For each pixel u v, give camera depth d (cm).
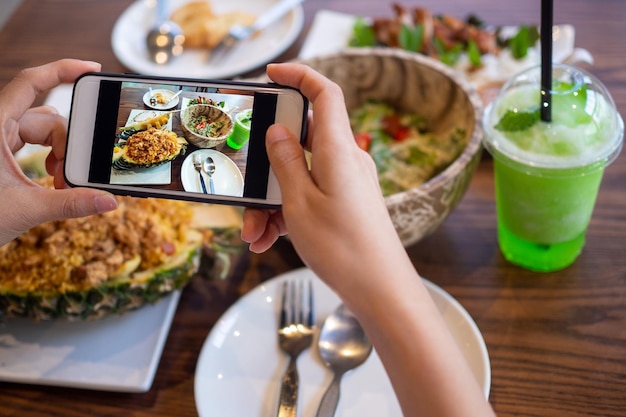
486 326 56
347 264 40
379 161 66
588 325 55
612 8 80
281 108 46
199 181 46
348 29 84
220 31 88
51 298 55
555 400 51
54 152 54
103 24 91
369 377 52
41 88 51
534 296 57
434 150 65
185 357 56
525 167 52
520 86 53
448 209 56
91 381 54
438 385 39
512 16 82
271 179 46
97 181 47
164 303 58
